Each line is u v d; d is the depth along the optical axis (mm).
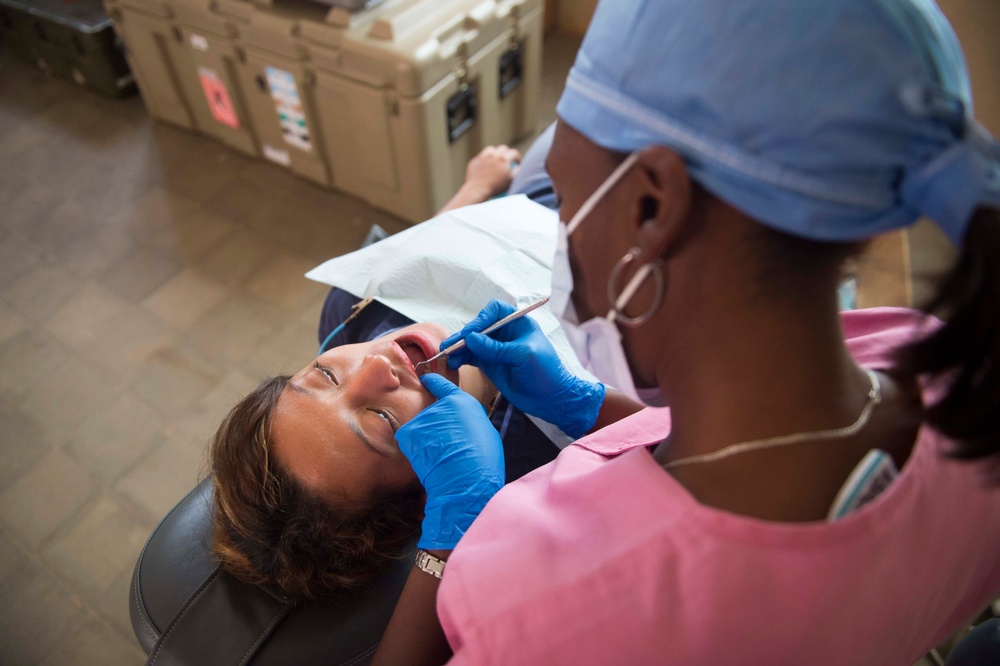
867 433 421
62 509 1589
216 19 1897
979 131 340
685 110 378
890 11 331
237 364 1839
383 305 1260
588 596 425
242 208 2225
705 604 401
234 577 940
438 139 1858
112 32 2455
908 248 1034
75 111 2602
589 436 682
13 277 2053
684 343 444
